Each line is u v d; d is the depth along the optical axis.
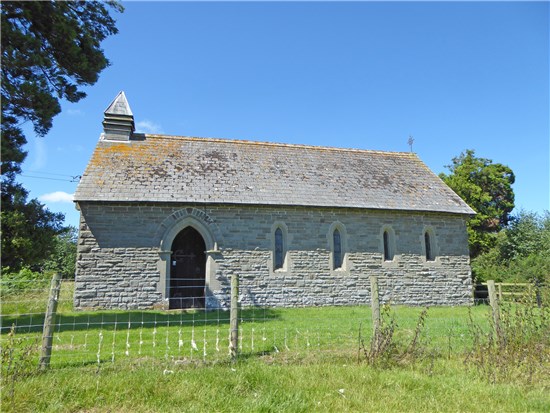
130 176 16.78
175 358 7.30
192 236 18.53
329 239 18.17
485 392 5.70
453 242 20.38
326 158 21.78
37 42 11.80
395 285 18.80
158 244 15.99
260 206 17.22
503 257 30.02
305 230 17.91
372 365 6.87
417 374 6.44
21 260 14.11
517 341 7.21
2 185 14.38
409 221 19.69
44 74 12.99
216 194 16.97
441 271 19.75
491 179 33.19
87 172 16.50
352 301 18.02
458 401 5.41
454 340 9.07
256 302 16.77
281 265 17.55
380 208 18.78
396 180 21.42
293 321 12.56
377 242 18.91
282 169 19.77
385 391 5.74
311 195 18.34
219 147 20.27
